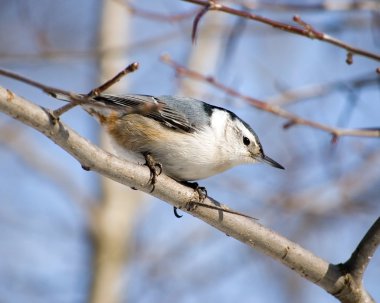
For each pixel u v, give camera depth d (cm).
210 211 741
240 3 920
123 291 1389
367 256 736
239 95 907
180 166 896
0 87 588
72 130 637
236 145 949
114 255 1399
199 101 952
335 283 739
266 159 983
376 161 1381
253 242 743
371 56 727
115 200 1445
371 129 888
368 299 746
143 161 905
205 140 904
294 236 1411
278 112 890
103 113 888
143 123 880
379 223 728
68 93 549
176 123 891
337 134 870
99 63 1368
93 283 1381
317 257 744
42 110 607
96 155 667
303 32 723
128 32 1411
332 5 902
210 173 934
